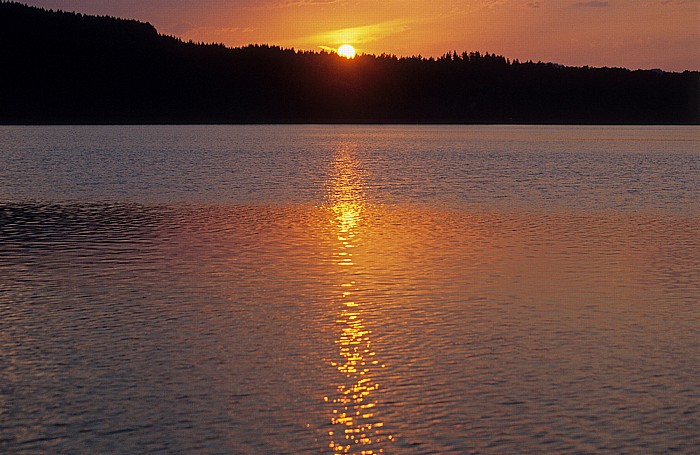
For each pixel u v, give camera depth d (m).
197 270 24.80
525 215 38.59
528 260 26.75
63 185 53.16
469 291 22.11
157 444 12.30
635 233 32.88
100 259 26.53
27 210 39.53
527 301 21.02
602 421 13.15
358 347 16.95
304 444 12.34
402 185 54.88
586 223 35.84
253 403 13.88
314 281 23.28
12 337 17.50
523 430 12.83
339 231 33.03
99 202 43.28
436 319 19.19
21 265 25.41
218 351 16.64
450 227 34.38
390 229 33.72
